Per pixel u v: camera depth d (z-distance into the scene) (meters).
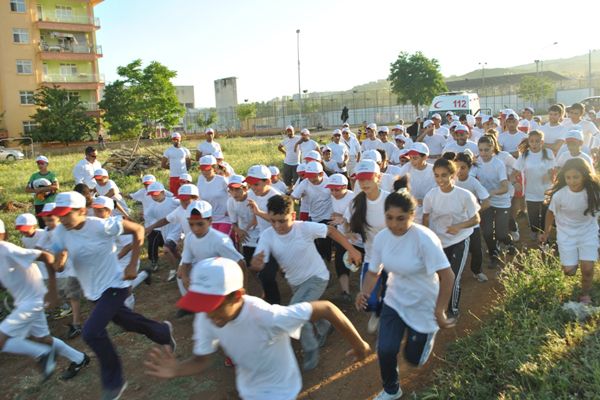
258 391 3.13
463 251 5.43
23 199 15.76
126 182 17.58
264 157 22.14
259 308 2.97
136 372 5.26
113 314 4.61
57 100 39.94
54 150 37.22
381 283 5.18
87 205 6.94
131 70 43.59
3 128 43.62
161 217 7.86
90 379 5.21
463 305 5.92
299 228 4.86
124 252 5.77
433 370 4.59
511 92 60.69
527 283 5.59
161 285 7.71
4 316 6.65
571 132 6.87
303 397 4.54
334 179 6.19
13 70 43.75
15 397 5.01
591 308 5.00
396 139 11.19
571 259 5.32
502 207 7.04
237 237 7.32
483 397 3.95
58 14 45.59
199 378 5.01
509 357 4.34
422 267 3.77
